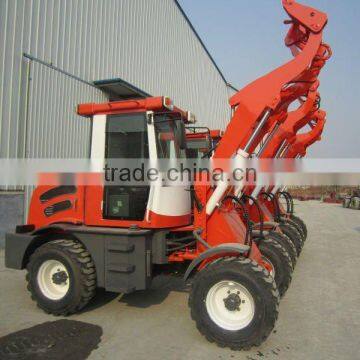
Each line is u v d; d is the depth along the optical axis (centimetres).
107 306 481
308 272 685
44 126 852
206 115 2089
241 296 368
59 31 896
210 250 387
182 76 1723
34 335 390
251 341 353
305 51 423
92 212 460
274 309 349
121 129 448
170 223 441
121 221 443
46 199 497
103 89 1069
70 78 934
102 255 436
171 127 458
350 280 631
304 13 435
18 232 492
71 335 392
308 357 353
